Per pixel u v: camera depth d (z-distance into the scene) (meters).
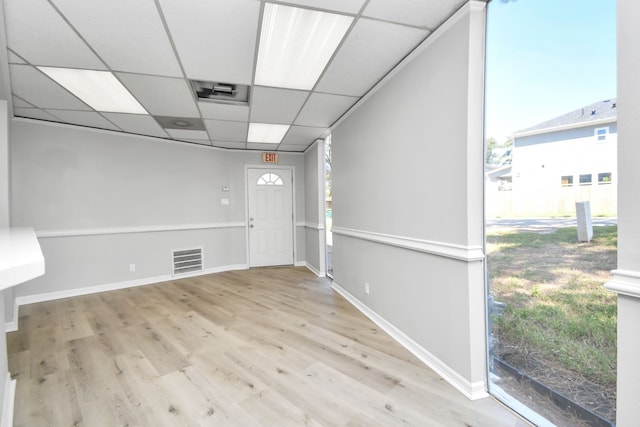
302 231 5.68
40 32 1.82
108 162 4.06
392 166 2.43
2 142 2.67
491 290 1.74
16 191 3.42
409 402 1.67
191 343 2.43
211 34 1.87
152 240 4.46
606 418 1.27
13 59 2.14
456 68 1.72
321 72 2.41
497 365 1.72
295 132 4.22
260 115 3.44
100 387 1.84
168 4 1.60
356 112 3.12
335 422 1.53
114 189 4.11
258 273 5.04
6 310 2.66
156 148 4.50
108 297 3.73
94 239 3.96
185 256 4.79
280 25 1.80
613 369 1.25
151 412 1.62
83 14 1.66
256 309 3.25
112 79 2.49
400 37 1.94
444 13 1.72
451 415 1.56
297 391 1.79
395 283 2.45
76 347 2.37
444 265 1.88
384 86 2.52
